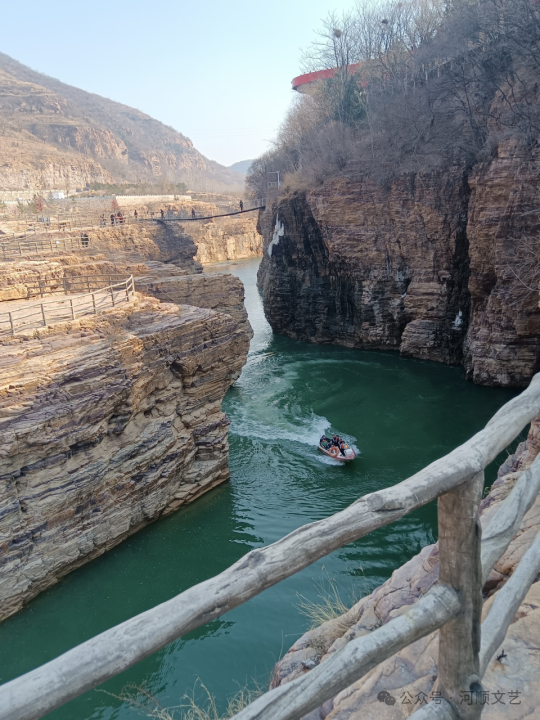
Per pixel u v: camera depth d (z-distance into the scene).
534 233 27.95
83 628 13.75
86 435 15.32
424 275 36.88
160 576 15.72
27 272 27.72
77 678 1.50
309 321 44.59
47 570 14.77
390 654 2.21
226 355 21.12
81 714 10.84
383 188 37.38
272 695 2.15
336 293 42.50
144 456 17.53
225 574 1.88
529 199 27.72
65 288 28.05
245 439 25.06
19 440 13.76
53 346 16.50
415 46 46.16
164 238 57.97
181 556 16.66
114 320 18.53
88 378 15.62
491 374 30.67
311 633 6.02
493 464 19.92
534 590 3.94
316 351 41.53
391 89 45.03
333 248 40.34
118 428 16.70
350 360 38.25
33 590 14.61
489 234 29.92
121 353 16.81
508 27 32.72
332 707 3.89
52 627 13.80
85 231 52.00
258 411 28.55
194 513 19.22
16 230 55.69
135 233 55.22
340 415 27.75
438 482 2.15
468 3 38.22
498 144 29.25
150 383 18.36
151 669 11.91
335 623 5.98
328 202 39.53
